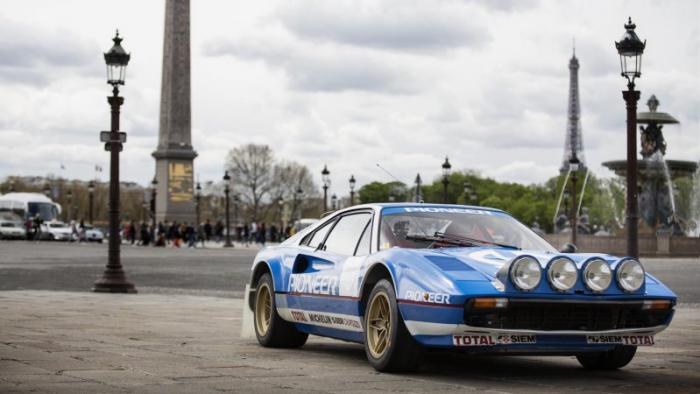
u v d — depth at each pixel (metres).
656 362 10.05
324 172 79.44
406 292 8.52
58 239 95.75
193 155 83.62
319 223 10.91
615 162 67.38
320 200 169.25
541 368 9.51
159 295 22.03
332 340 12.26
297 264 10.73
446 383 8.22
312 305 10.21
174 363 9.26
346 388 7.81
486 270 8.42
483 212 10.09
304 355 10.36
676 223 67.00
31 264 39.97
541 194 192.25
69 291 23.31
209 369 8.88
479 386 8.07
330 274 9.93
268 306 11.32
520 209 177.25
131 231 86.94
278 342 11.03
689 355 10.67
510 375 8.88
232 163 156.38
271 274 11.15
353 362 9.74
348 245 10.05
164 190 83.06
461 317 8.05
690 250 62.06
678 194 72.81
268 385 7.88
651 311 8.66
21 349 10.27
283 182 158.38
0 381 7.85
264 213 162.75
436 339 8.27
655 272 38.22
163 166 83.06
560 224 82.69
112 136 23.39
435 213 9.88
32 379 8.00
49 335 11.94
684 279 32.53
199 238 91.88
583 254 9.10
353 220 10.27
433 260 8.62
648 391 7.89
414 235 9.50
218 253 61.34
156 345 10.95
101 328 13.06
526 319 8.27
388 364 8.75
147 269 37.09
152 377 8.23
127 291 23.11
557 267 8.30
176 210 83.38
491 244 9.52
